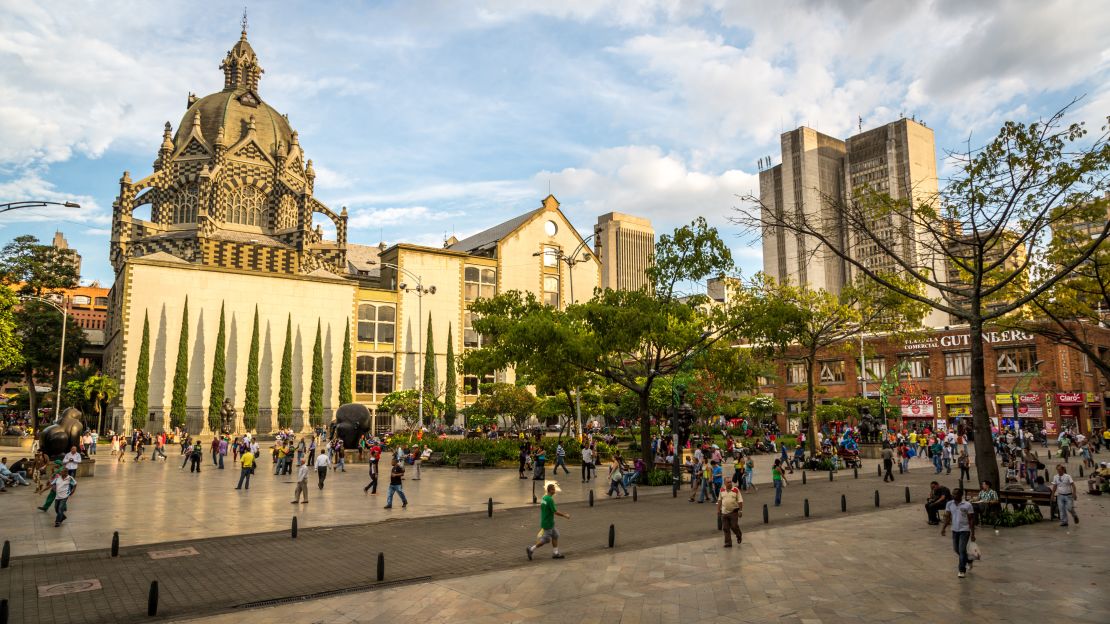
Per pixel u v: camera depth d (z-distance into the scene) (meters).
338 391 73.00
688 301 31.83
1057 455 44.66
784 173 153.62
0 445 51.38
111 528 18.00
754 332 29.70
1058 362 57.38
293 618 10.30
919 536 16.95
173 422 62.56
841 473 35.94
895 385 57.59
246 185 78.56
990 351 61.72
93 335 87.56
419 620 10.16
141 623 10.12
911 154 138.38
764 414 65.38
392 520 19.81
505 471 36.41
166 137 76.69
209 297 67.88
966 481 31.25
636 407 50.72
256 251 71.88
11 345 50.19
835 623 9.91
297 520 18.45
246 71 87.38
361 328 76.12
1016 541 16.16
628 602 11.05
